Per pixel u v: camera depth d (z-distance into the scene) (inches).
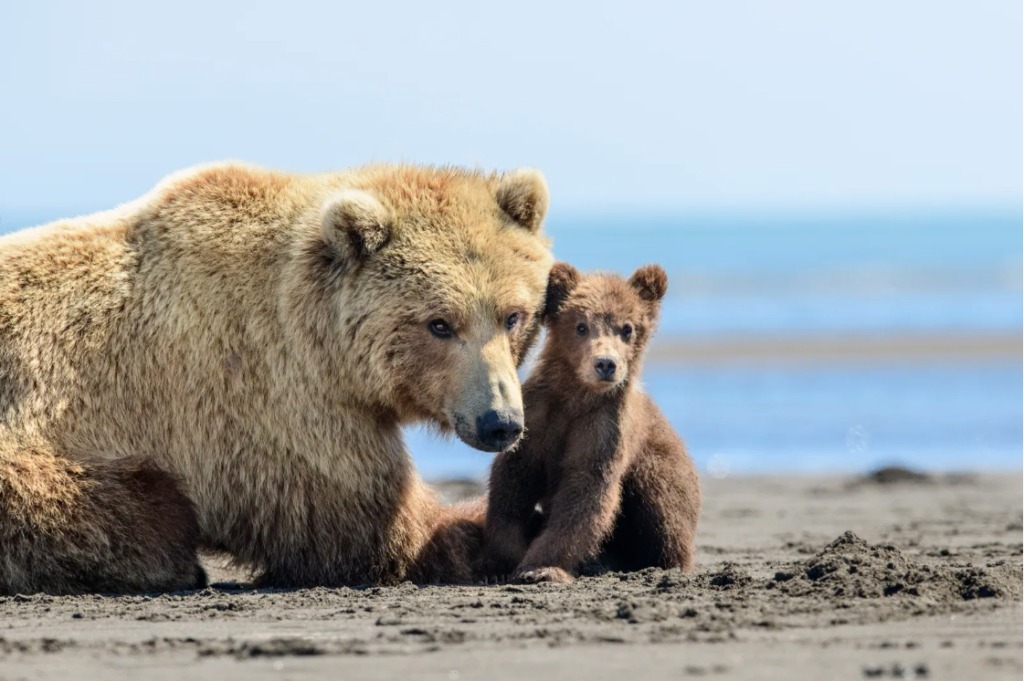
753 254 5718.5
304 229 500.1
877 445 1200.8
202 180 516.1
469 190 512.1
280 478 494.3
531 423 530.6
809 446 1203.2
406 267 484.1
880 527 745.6
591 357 506.0
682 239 7869.1
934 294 2987.2
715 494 938.1
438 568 516.1
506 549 523.8
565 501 513.0
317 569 498.3
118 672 340.2
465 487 943.0
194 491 494.0
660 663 339.0
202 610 425.7
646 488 537.3
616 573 499.5
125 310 493.0
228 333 494.0
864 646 354.6
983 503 858.1
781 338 2028.8
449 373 483.2
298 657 353.4
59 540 459.8
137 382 488.4
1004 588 418.6
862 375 1628.9
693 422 1336.1
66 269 494.6
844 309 2625.5
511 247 502.0
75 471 466.9
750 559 613.3
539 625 389.1
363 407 500.1
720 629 377.7
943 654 343.6
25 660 354.9
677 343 1991.9
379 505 502.6
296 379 493.0
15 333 478.6
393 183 507.2
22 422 467.5
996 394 1461.6
